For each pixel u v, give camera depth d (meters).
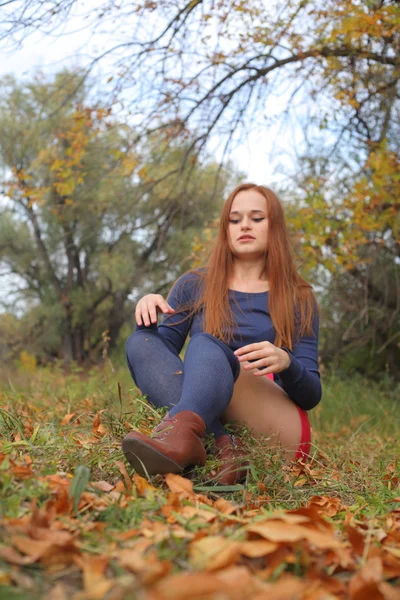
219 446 2.08
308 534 1.21
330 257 6.17
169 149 6.53
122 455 1.91
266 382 2.34
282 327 2.48
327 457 2.70
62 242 15.04
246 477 2.01
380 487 2.18
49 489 1.47
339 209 6.11
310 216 5.77
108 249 13.34
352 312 8.27
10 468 1.52
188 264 9.89
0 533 1.16
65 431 2.36
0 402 3.00
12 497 1.34
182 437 1.82
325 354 8.62
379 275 7.90
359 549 1.32
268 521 1.29
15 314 16.28
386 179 5.99
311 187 6.31
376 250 7.03
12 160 7.58
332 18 5.17
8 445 1.85
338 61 5.73
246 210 2.58
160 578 0.99
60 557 1.13
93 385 5.29
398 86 6.19
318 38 5.44
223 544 1.17
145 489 1.59
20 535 1.17
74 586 1.07
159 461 1.75
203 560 1.12
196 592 0.90
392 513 1.80
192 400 1.93
